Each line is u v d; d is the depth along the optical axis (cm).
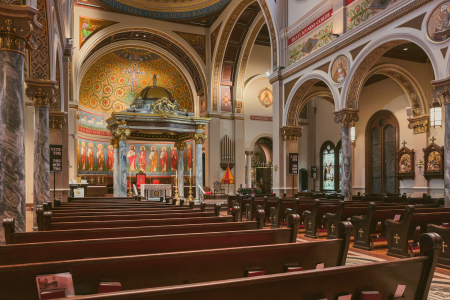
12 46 621
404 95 1794
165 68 2822
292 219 414
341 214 878
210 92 2488
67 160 1399
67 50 1402
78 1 2097
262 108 2692
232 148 2516
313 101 2686
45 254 318
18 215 623
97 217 602
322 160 2595
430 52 991
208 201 2291
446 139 939
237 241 390
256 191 2342
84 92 2550
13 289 230
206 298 202
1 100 616
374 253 778
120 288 251
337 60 1364
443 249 659
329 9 1429
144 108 1847
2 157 616
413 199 1167
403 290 273
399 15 1092
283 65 1714
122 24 2230
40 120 1000
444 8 952
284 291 227
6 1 611
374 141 1989
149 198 2083
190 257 283
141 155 2936
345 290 251
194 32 2445
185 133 1933
